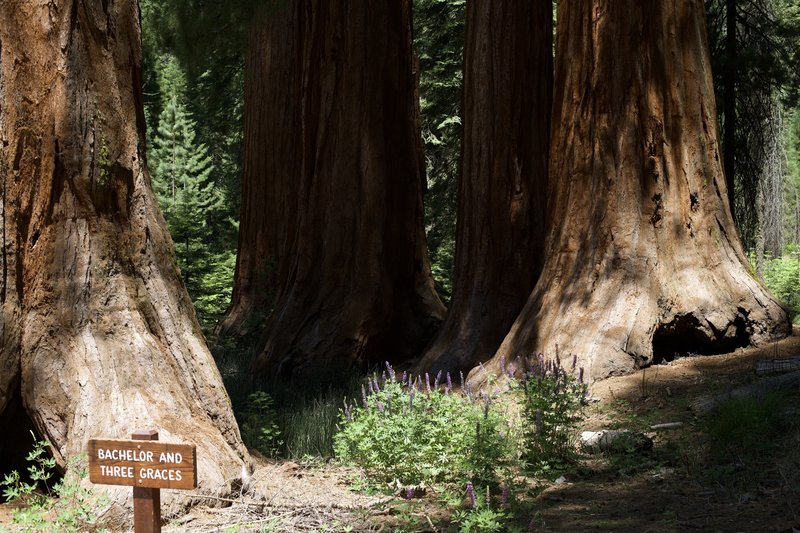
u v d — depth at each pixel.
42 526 4.96
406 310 13.45
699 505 5.43
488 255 11.66
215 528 5.34
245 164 17.86
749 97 15.88
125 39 6.71
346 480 6.68
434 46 20.42
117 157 6.56
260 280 17.11
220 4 12.93
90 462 4.07
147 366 6.32
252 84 17.52
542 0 11.88
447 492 5.90
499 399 8.93
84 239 6.36
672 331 9.48
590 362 9.11
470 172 11.89
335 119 13.34
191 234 21.95
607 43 9.79
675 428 7.28
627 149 9.73
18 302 6.21
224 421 6.69
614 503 5.71
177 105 34.50
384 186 13.26
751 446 6.30
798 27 15.89
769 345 9.45
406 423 6.33
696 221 9.82
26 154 6.27
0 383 6.08
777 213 22.20
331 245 13.15
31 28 6.31
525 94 11.72
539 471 6.20
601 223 9.71
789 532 4.68
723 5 16.08
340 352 12.64
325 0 13.48
